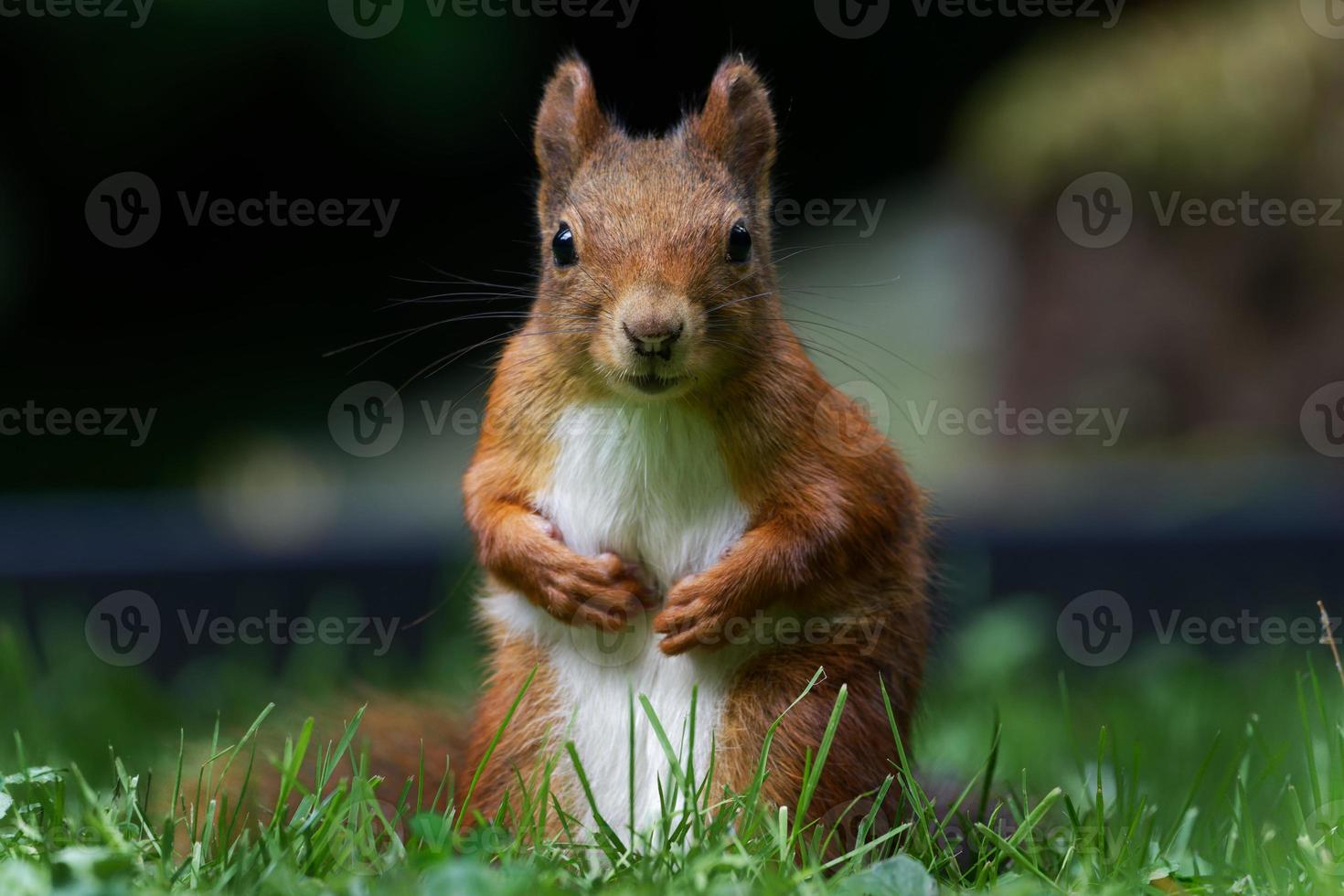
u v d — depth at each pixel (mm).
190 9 19016
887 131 21969
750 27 20531
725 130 7391
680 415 6793
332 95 19750
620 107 19750
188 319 21766
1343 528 13109
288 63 19656
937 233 21172
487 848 5742
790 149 21891
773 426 6793
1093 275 17750
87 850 5305
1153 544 13016
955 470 17234
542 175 7746
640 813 6844
